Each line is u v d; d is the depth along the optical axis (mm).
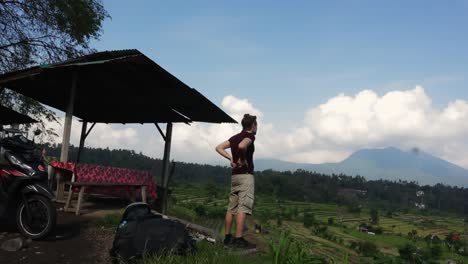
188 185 150000
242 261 4559
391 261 5164
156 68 9109
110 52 8438
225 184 184500
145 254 4324
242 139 5305
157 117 13094
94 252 5180
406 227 168000
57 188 8523
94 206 8750
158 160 90188
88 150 89125
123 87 10969
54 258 4777
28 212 5320
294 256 4270
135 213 4773
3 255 4691
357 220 172500
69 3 15539
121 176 8656
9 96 15445
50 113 16031
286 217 126000
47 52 15992
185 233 4738
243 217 5227
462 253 83875
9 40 15656
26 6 15023
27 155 5406
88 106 13695
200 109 11648
